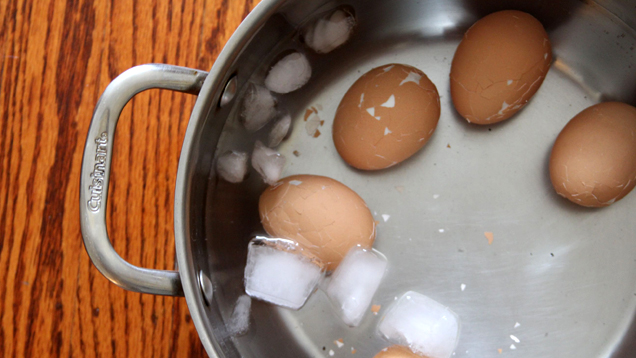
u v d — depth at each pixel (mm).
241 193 346
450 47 354
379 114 330
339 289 340
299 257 336
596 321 341
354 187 351
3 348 367
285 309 351
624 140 322
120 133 368
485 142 347
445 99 351
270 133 353
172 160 368
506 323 341
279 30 320
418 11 347
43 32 375
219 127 323
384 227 348
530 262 343
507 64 325
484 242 344
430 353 335
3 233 371
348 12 334
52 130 373
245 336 336
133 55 371
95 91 373
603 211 343
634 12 325
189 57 370
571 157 327
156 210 367
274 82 344
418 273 345
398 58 358
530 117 347
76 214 372
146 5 371
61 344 366
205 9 369
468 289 343
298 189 333
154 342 364
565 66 351
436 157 349
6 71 374
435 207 347
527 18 330
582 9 333
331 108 356
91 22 373
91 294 368
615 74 347
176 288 296
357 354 344
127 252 365
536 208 343
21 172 373
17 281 370
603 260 342
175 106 369
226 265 338
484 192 346
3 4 375
